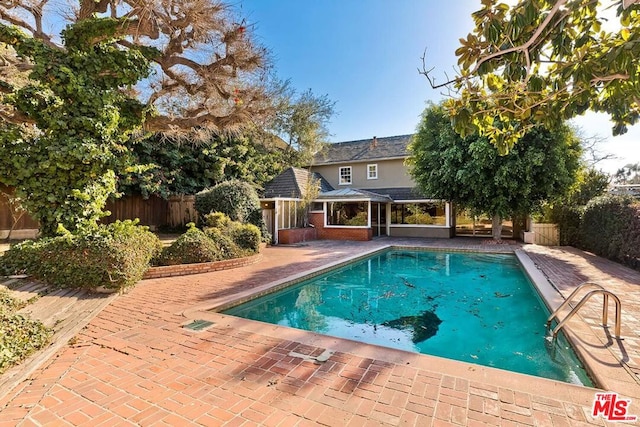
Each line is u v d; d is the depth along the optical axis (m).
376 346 4.38
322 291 9.28
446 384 3.40
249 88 10.91
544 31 3.19
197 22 8.80
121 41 9.60
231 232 12.18
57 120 8.16
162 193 18.08
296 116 27.41
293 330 5.01
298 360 3.98
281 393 3.28
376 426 2.77
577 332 4.96
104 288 7.01
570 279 8.66
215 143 20.47
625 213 10.66
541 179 14.47
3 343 3.87
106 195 9.27
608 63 2.65
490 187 15.18
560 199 15.36
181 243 9.91
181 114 12.34
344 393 3.26
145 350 4.31
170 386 3.42
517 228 20.03
